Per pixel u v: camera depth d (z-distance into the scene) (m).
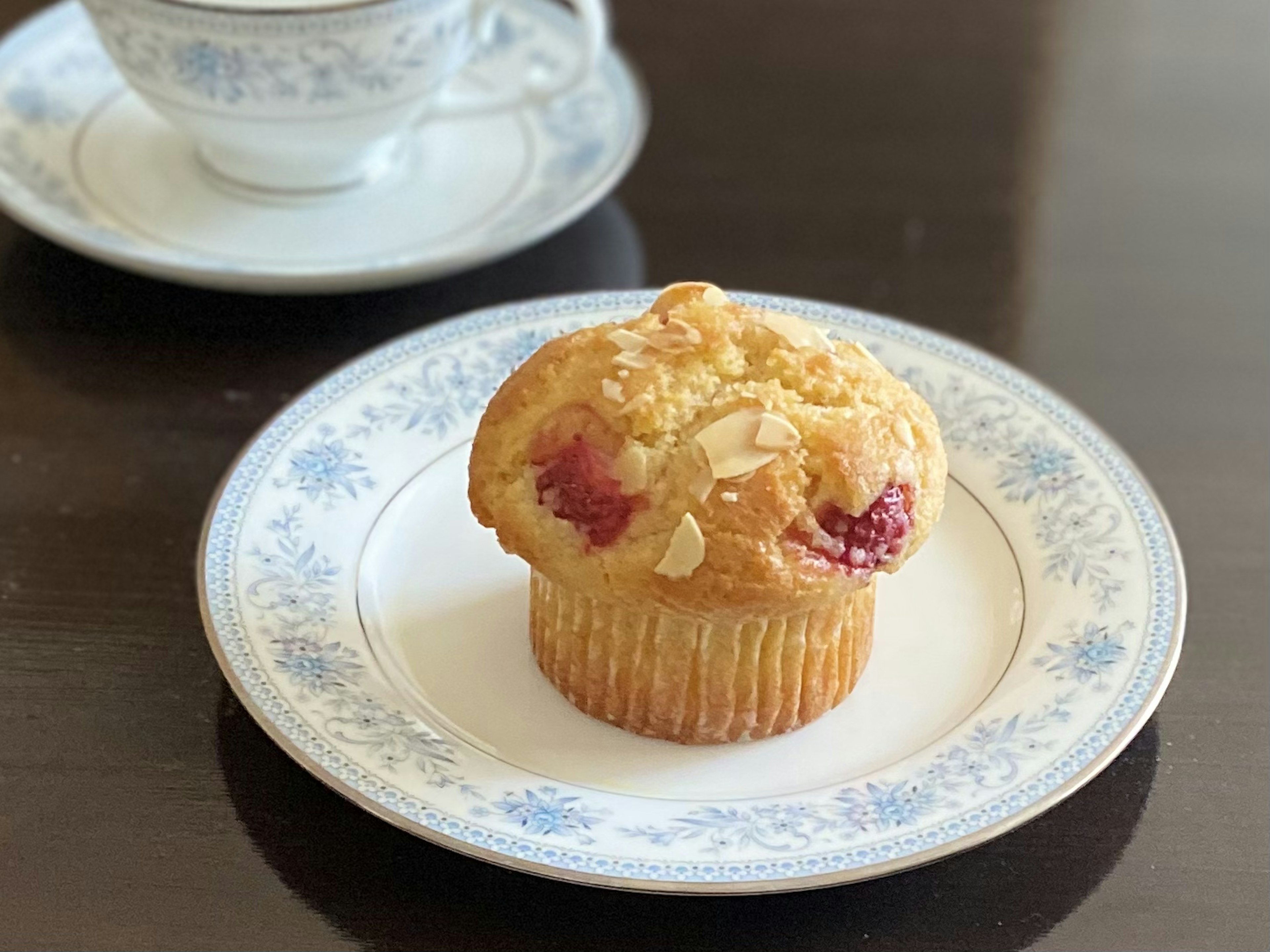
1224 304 0.37
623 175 0.38
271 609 0.25
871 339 0.32
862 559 0.24
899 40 0.48
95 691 0.26
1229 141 0.44
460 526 0.29
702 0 0.50
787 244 0.38
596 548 0.24
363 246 0.36
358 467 0.29
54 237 0.34
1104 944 0.22
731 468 0.23
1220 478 0.32
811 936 0.22
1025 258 0.38
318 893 0.22
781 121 0.44
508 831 0.22
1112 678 0.24
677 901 0.23
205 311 0.35
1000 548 0.28
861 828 0.22
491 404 0.26
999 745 0.23
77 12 0.41
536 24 0.43
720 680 0.24
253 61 0.34
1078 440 0.30
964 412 0.31
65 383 0.32
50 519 0.29
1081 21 0.50
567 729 0.25
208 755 0.24
